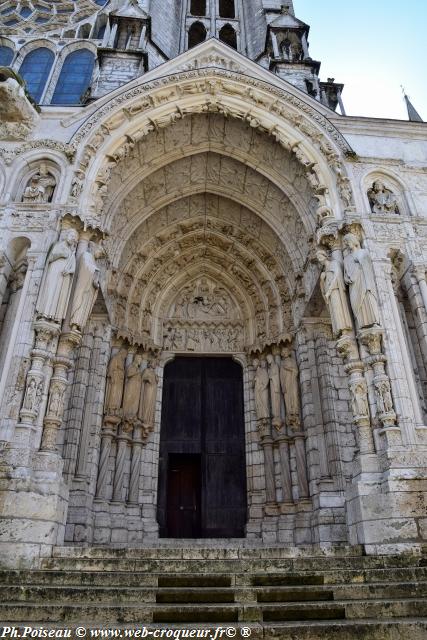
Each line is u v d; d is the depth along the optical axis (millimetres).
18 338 9805
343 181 12562
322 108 13992
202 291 17594
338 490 11852
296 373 14438
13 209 11570
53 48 21719
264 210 15992
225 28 24422
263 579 6047
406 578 6297
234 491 14719
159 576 6086
